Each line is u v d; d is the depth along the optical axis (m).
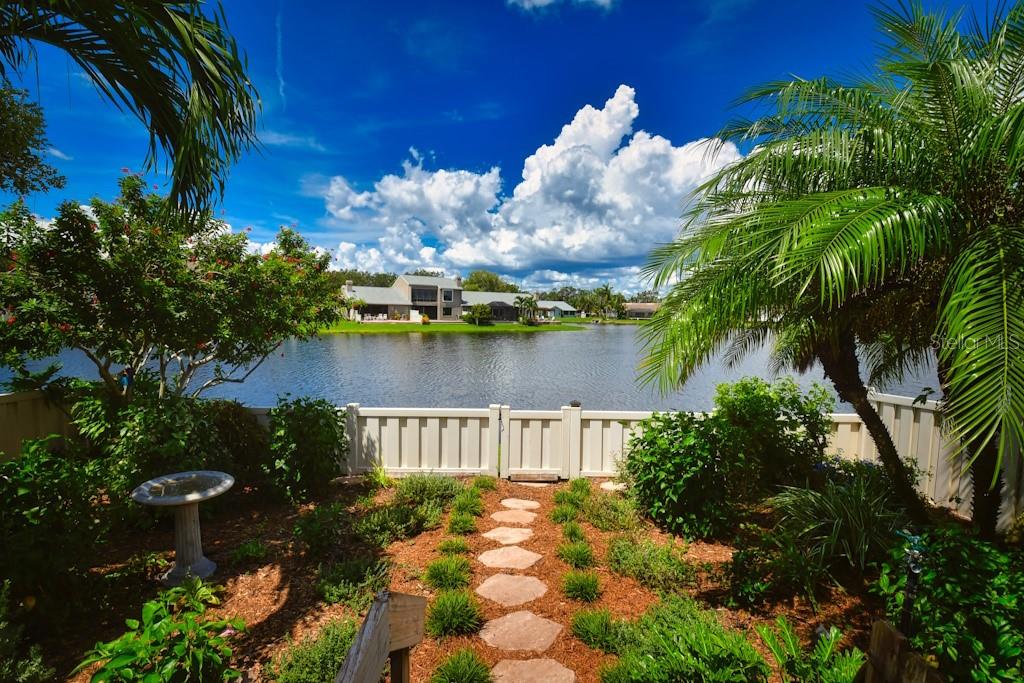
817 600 2.65
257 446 4.41
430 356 27.58
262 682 2.00
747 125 3.08
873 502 3.03
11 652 1.77
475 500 4.05
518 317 73.06
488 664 2.19
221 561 3.08
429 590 2.76
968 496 3.80
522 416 4.91
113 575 2.62
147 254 4.24
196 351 4.75
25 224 3.91
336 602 2.61
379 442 4.95
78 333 4.09
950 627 1.76
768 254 2.31
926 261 2.63
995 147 2.21
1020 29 2.33
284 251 6.49
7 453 4.07
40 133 7.30
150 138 2.49
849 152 2.49
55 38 2.10
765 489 4.07
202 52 2.18
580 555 3.09
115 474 3.35
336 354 28.05
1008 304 1.94
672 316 3.01
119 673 1.31
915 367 4.18
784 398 4.60
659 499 3.60
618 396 16.02
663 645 1.74
